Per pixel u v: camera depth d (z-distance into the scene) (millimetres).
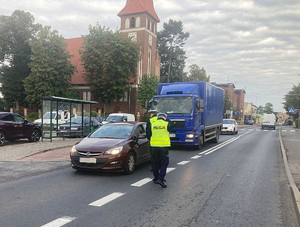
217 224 4305
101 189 6203
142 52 49875
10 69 46312
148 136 6789
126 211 4785
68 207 4941
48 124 16203
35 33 46156
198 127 13945
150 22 51938
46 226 4059
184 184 6816
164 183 6586
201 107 13680
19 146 13102
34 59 39000
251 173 8375
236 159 11148
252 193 6125
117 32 41906
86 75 43562
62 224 4145
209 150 14086
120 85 42688
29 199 5391
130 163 7965
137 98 44062
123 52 41312
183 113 13219
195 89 14203
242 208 5102
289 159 11328
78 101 17281
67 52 41656
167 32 68062
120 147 7684
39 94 39469
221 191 6230
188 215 4664
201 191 6203
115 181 7000
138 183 6805
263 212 4906
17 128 14188
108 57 40562
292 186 6527
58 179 7141
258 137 25266
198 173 8211
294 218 4633
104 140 8117
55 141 15820
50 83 39875
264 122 49219
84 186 6453
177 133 13297
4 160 9758
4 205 5012
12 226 4043
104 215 4562
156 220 4398
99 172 8102
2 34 43750
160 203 5277
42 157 10516
